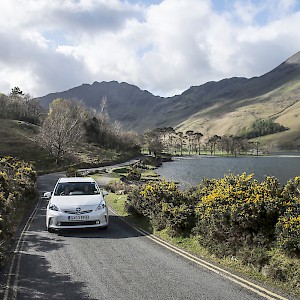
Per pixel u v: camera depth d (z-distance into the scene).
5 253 7.60
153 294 5.30
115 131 121.94
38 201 17.84
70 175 36.06
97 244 8.52
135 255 7.50
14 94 138.12
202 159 135.88
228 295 5.21
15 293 5.38
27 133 85.38
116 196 18.80
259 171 68.62
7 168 21.09
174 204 9.67
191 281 5.84
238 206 6.64
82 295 5.29
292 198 6.77
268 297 5.10
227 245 6.90
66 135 62.19
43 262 7.02
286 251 5.82
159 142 143.75
